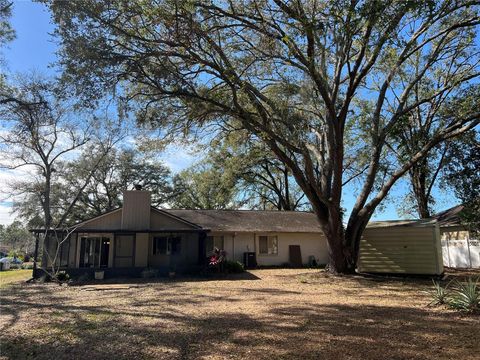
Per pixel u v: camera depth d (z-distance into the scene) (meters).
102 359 5.79
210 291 13.41
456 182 18.89
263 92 16.78
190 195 45.47
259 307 9.81
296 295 11.98
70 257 21.97
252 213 29.84
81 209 38.62
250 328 7.47
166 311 9.49
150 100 14.95
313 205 17.70
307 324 7.72
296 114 16.41
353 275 17.09
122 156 39.88
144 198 22.47
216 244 26.33
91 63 11.98
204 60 14.01
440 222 25.16
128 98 14.38
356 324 7.65
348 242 17.58
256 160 31.81
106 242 22.52
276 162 35.78
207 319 8.41
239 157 27.91
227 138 18.91
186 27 12.73
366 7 11.03
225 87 15.54
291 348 6.10
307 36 13.08
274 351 5.96
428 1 10.69
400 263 17.25
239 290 13.52
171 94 14.27
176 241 23.25
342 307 9.62
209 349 6.15
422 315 8.39
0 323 8.29
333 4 11.27
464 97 17.91
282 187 40.59
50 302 11.48
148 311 9.52
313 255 27.81
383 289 13.17
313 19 11.79
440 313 8.55
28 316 9.09
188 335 7.04
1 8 13.50
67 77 11.95
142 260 22.45
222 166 33.59
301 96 16.27
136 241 22.53
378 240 17.98
